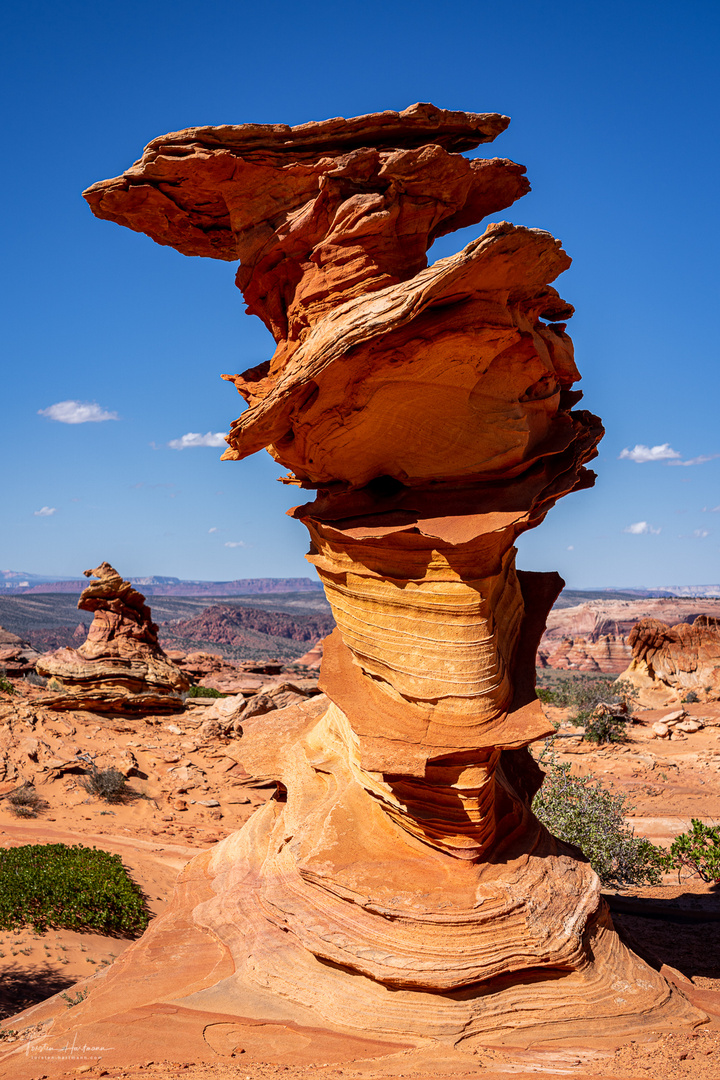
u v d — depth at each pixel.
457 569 7.91
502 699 8.12
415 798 8.30
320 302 8.01
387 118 7.82
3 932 13.16
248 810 22.50
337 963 7.68
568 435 8.77
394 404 7.94
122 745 25.75
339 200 7.76
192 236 9.29
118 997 8.06
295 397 8.02
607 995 7.59
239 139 7.83
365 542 8.33
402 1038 7.09
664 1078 6.34
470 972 7.31
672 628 44.69
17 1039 7.92
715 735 30.11
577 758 26.94
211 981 8.17
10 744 23.47
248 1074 6.48
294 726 12.15
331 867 8.36
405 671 8.21
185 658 45.97
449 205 8.13
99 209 8.73
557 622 190.12
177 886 10.82
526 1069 6.58
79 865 15.98
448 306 7.41
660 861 14.62
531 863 8.51
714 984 8.78
